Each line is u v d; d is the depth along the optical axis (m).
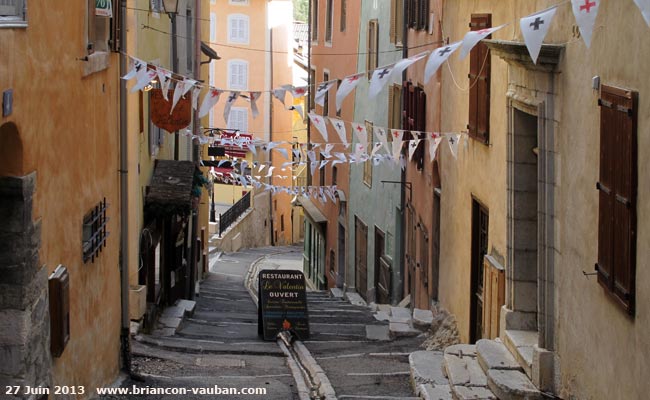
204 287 58.31
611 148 14.77
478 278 26.27
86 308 20.31
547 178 18.44
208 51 60.00
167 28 41.50
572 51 17.17
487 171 24.42
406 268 41.53
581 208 16.64
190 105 35.97
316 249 70.19
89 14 20.77
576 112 16.94
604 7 15.27
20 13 14.91
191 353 30.27
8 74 14.23
